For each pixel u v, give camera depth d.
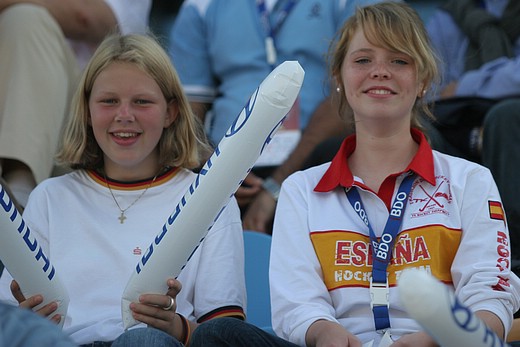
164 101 5.23
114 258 5.03
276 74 4.03
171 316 4.45
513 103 6.57
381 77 4.82
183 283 5.04
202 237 4.30
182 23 7.95
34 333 2.96
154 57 5.21
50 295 4.45
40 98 6.59
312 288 4.67
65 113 6.76
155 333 4.12
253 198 7.21
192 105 7.82
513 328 5.12
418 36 4.88
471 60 7.90
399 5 5.01
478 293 4.44
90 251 5.05
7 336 2.94
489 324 4.33
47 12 6.82
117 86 5.13
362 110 4.85
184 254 4.30
